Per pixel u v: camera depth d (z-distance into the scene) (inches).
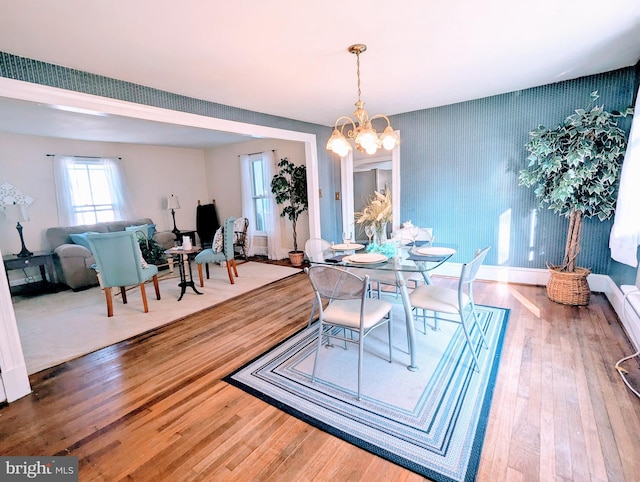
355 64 104.4
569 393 75.9
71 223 214.7
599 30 87.7
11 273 193.3
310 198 199.9
